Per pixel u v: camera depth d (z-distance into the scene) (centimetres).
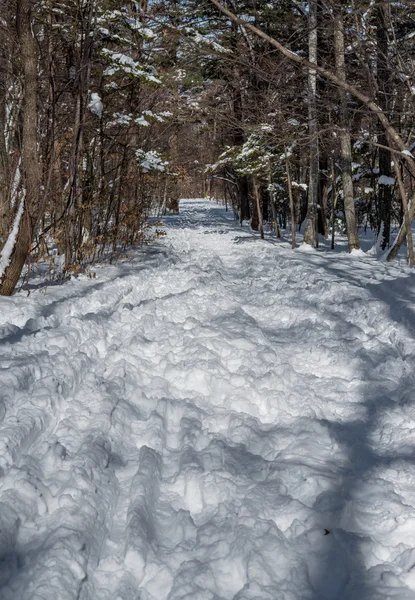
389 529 288
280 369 521
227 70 1922
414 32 1395
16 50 1112
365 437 401
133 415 417
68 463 327
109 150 1416
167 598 239
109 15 1195
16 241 821
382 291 862
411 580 248
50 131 1095
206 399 460
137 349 576
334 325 705
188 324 684
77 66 1088
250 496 304
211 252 1758
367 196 2466
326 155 1956
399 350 593
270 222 3039
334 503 299
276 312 812
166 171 1681
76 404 414
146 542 266
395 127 1500
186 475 325
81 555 249
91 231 1387
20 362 459
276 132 1636
